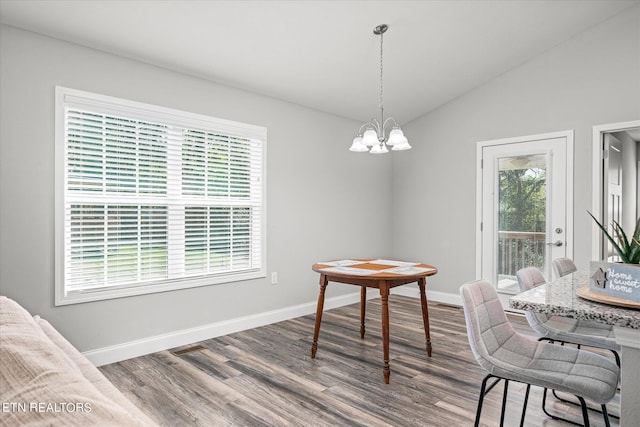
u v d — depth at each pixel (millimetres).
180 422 2041
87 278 2773
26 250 2500
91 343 2770
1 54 2404
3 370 729
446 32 3338
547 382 1301
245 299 3701
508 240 4266
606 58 3613
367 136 2750
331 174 4527
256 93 3795
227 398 2305
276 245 3963
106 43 2740
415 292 5039
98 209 2816
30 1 2275
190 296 3307
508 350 1512
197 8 2568
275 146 3955
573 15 3453
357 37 3197
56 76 2607
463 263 4617
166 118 3137
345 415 2123
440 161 4816
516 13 3262
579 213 3773
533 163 4070
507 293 4270
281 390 2410
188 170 3297
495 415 2125
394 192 5316
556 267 2354
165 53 2955
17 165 2463
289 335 3506
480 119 4449
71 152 2678
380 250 5172
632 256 1292
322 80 3762
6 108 2424
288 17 2812
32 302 2520
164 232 3158
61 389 687
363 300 3428
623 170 4348
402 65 3736
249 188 3744
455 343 3270
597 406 2213
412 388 2441
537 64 4023
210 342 3311
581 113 3760
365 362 2861
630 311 1124
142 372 2672
